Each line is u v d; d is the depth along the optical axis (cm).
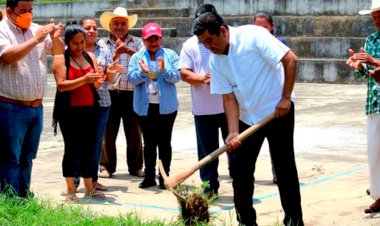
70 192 845
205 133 848
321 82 2233
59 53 821
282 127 670
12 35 760
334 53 2261
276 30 2403
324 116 1513
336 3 2342
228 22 2516
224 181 964
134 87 931
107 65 988
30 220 680
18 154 772
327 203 823
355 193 871
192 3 2722
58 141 1324
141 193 900
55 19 3031
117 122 1003
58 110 844
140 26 2733
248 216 680
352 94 1902
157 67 916
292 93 696
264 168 1045
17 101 763
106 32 2700
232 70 660
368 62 716
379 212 772
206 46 656
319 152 1149
